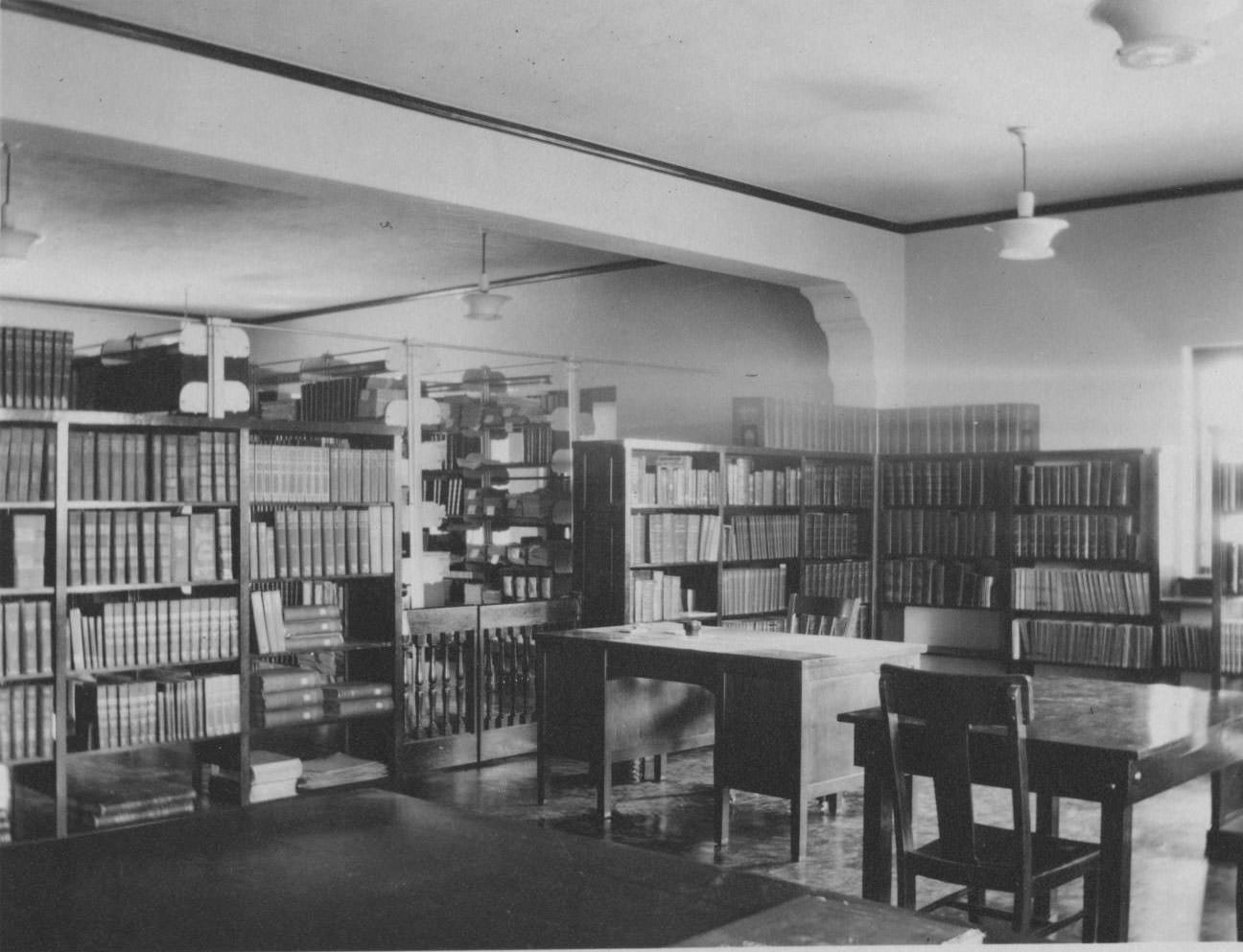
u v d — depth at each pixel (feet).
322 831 7.67
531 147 22.20
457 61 18.85
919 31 17.81
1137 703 14.24
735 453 27.37
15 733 17.10
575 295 37.58
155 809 18.56
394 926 5.92
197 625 19.11
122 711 18.26
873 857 13.01
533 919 6.02
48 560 17.78
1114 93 20.52
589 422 31.65
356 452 21.47
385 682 21.99
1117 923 11.51
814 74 19.58
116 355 21.53
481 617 23.79
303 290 42.47
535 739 24.98
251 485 19.97
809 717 17.70
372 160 19.77
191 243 34.53
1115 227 27.61
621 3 16.72
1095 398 27.91
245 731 19.71
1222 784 17.75
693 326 34.58
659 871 6.87
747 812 20.34
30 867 6.94
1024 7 16.90
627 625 22.35
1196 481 26.81
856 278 29.40
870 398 30.25
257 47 18.07
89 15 16.51
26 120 15.97
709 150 23.82
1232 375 26.40
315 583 22.52
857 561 30.04
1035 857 12.21
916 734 12.62
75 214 31.04
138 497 18.51
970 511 28.60
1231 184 25.94
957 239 29.99
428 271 38.68
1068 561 27.20
